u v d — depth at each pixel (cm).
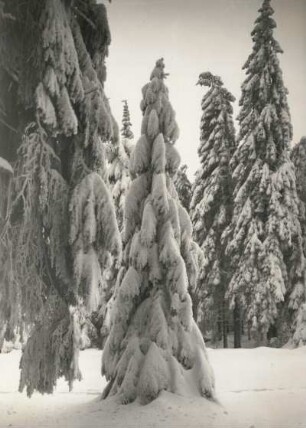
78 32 636
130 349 778
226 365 1062
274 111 1416
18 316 557
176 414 686
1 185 554
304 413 736
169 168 852
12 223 570
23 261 561
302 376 934
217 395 829
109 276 1260
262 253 1433
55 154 591
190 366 782
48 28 551
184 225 854
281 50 1300
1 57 570
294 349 1266
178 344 787
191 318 789
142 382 740
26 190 564
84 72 630
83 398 803
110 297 1286
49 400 778
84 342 1298
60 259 586
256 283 1421
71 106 564
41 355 593
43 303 593
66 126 556
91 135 617
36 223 575
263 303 1399
